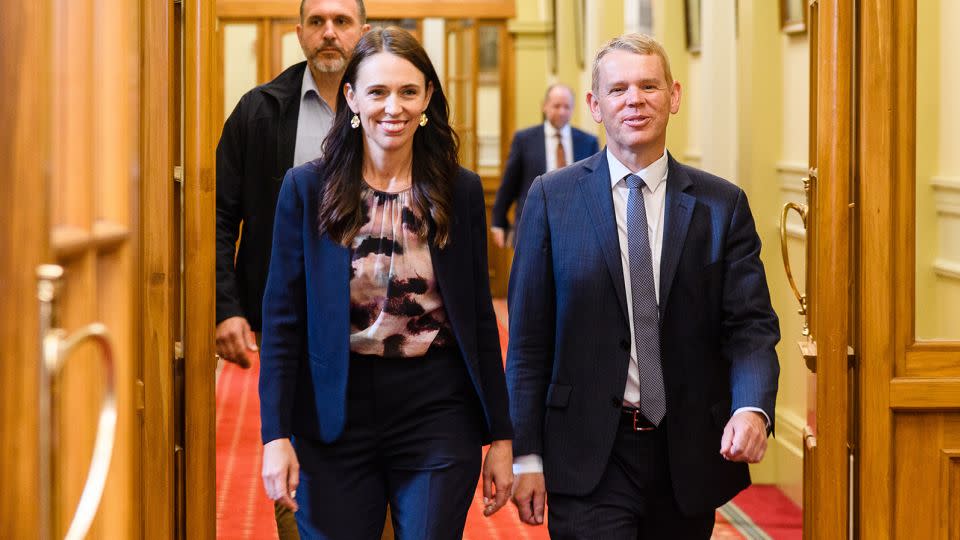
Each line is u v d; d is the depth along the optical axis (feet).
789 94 19.75
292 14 37.47
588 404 10.49
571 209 10.71
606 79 10.51
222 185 13.21
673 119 26.96
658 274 10.55
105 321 6.38
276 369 9.82
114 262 6.38
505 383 10.18
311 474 9.86
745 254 10.67
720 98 22.16
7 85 4.78
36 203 4.92
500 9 40.75
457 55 41.27
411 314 9.70
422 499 9.65
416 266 9.71
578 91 41.63
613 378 10.45
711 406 10.63
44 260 4.99
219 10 37.22
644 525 10.92
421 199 9.73
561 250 10.63
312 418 9.86
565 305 10.59
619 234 10.66
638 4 31.40
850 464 11.21
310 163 9.98
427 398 9.78
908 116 10.84
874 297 10.85
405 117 9.55
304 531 9.91
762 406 10.11
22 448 4.88
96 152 6.33
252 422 26.30
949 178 10.87
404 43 9.61
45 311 4.99
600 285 10.51
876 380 10.85
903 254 10.86
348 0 13.25
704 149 22.79
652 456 10.48
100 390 6.24
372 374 9.74
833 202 10.77
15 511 4.87
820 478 10.87
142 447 10.55
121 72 6.38
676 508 10.73
